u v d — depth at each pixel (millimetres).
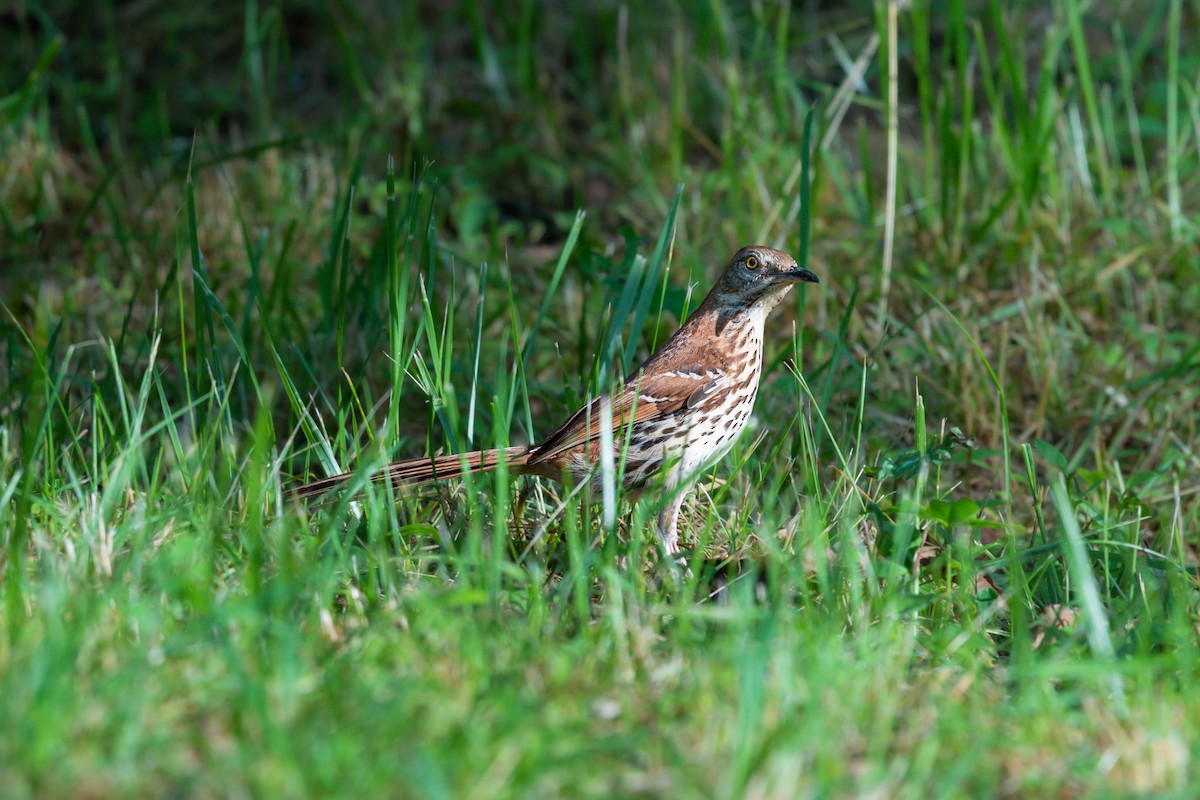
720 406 9859
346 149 15555
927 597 8039
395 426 9578
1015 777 6227
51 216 14797
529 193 16125
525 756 5793
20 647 6402
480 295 10008
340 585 8070
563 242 15289
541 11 19047
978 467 11594
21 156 15352
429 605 7035
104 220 14984
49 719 5641
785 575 8234
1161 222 14312
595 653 7000
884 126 17219
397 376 9547
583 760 5926
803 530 8500
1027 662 7250
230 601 7332
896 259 13844
